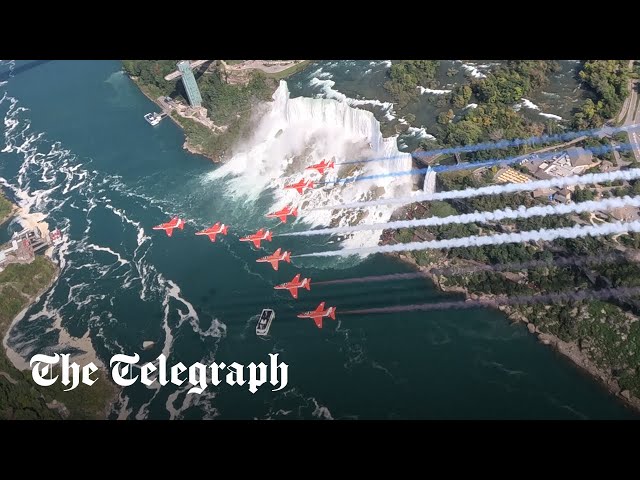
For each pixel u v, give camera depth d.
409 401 157.25
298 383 164.38
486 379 159.38
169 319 186.75
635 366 152.38
